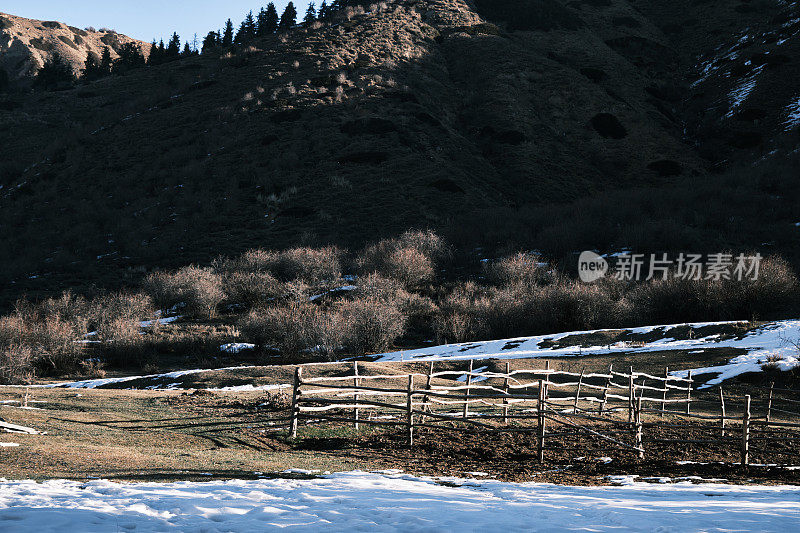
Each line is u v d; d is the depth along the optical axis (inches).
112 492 239.9
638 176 2994.6
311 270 1883.6
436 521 200.5
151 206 2511.1
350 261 2036.2
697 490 291.1
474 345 1279.5
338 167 2637.8
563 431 502.0
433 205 2456.9
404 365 1018.7
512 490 275.9
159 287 1813.5
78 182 2765.7
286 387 832.3
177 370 1254.9
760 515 212.7
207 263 2112.5
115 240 2358.5
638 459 412.8
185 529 188.1
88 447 370.0
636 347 1123.3
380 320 1331.2
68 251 2284.7
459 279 1963.6
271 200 2445.9
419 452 425.1
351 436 479.2
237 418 550.6
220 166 2689.5
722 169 3048.7
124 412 567.2
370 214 2370.8
